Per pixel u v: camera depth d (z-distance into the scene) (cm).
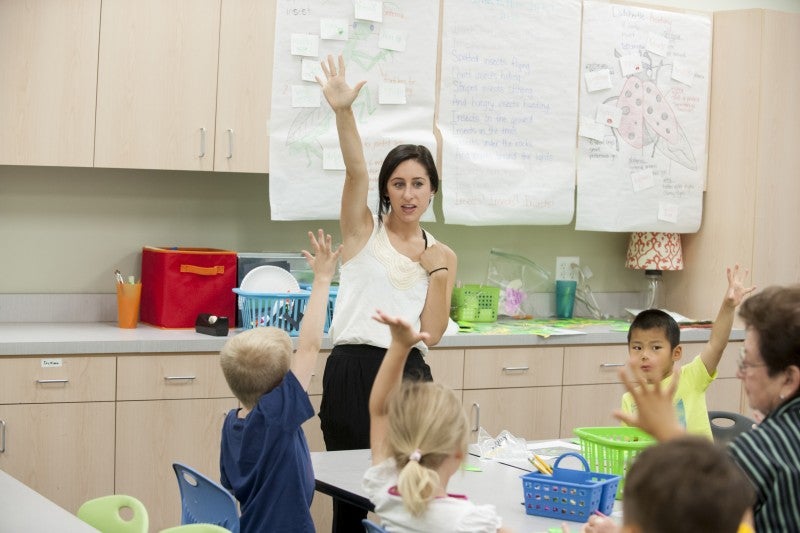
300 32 435
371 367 320
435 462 199
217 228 464
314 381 421
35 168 432
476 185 474
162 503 395
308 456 260
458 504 198
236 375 256
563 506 237
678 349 319
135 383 388
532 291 530
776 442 173
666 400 166
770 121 517
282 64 433
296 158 437
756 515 174
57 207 437
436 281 323
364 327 321
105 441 385
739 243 520
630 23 505
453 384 445
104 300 445
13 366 372
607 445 259
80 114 404
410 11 455
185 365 395
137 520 236
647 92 511
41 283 436
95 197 442
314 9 437
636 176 511
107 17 405
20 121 396
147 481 392
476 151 473
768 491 172
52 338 383
